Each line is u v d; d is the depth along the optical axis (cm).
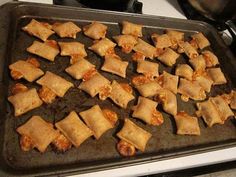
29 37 25
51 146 20
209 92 27
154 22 30
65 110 22
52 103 22
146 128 23
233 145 23
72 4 28
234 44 30
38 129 20
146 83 25
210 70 29
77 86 24
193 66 28
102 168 19
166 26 31
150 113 23
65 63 25
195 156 21
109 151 21
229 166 24
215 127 25
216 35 31
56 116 21
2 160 18
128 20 29
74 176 18
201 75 28
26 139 19
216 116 25
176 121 23
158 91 25
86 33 27
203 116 25
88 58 26
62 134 20
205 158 21
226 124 25
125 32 28
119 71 25
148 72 26
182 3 33
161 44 29
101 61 26
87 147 20
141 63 26
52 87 22
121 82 25
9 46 24
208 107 25
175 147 22
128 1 28
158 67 27
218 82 28
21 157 19
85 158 20
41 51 24
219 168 24
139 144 21
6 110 21
